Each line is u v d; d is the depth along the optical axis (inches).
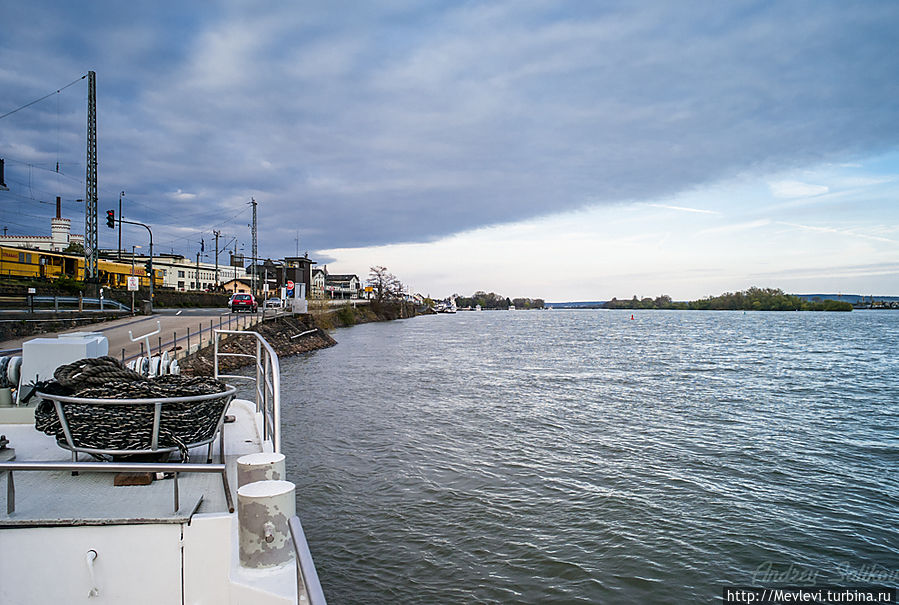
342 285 6309.1
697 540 422.6
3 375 203.0
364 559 383.6
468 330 3585.1
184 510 119.2
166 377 166.4
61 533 111.6
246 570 103.1
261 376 209.0
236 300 2041.1
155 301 2480.3
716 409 920.9
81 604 112.3
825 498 513.0
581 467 583.8
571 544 409.7
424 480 531.2
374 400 928.9
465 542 409.1
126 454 142.6
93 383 148.8
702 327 4480.8
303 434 690.2
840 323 5502.0
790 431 769.6
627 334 3326.8
